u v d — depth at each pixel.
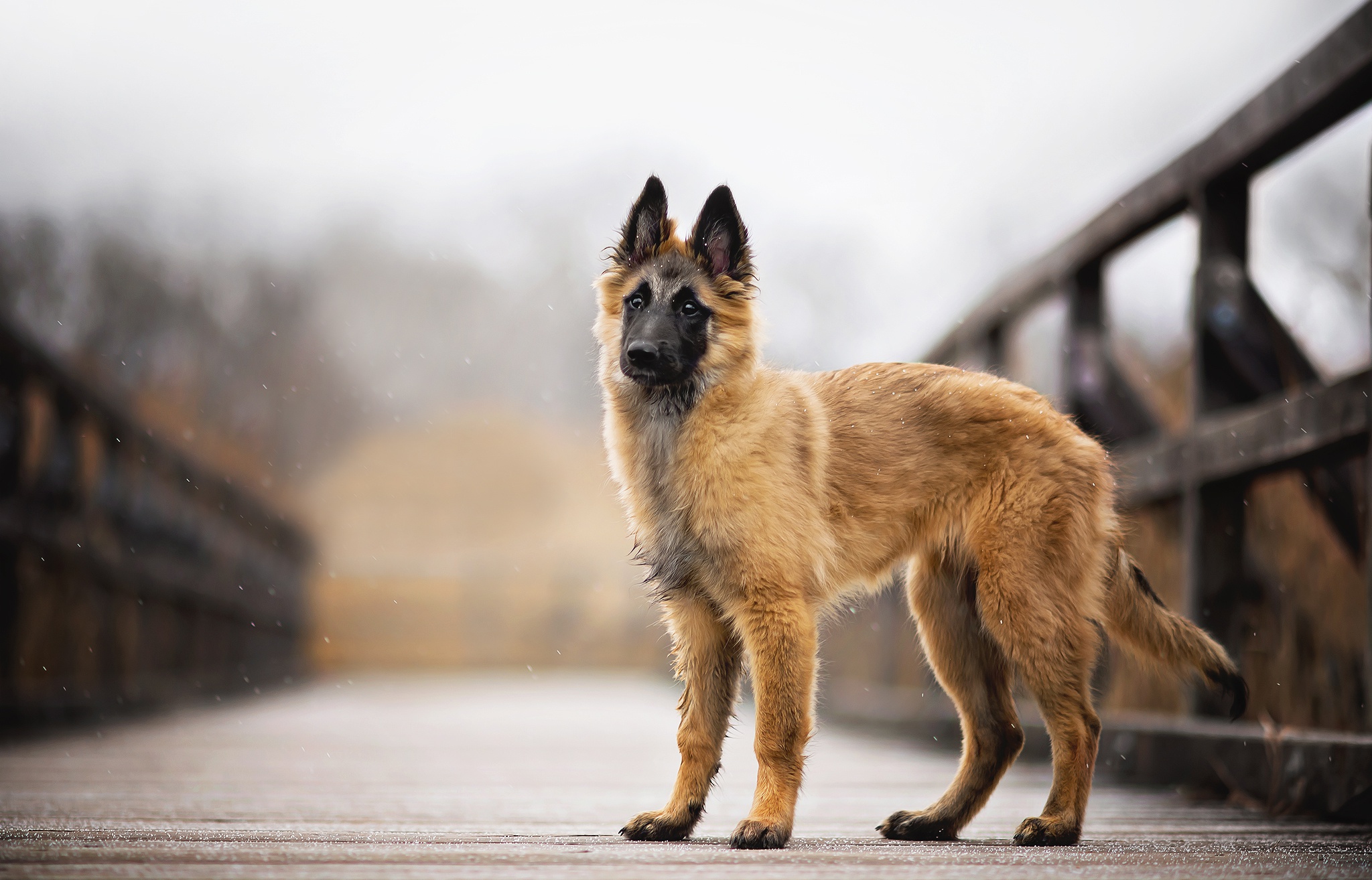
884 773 10.48
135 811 6.58
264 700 25.44
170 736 13.86
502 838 5.54
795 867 4.54
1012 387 6.96
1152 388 11.65
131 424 16.23
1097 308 10.91
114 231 45.75
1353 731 7.82
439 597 47.53
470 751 12.58
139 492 17.25
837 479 6.57
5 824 5.90
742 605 6.02
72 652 14.62
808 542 6.16
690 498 6.19
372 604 46.66
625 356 6.40
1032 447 6.61
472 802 7.56
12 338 11.55
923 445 6.77
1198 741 8.08
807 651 5.92
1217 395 8.52
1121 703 10.51
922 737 13.78
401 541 58.12
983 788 6.54
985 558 6.51
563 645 47.53
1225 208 8.54
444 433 63.62
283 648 33.47
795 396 6.65
